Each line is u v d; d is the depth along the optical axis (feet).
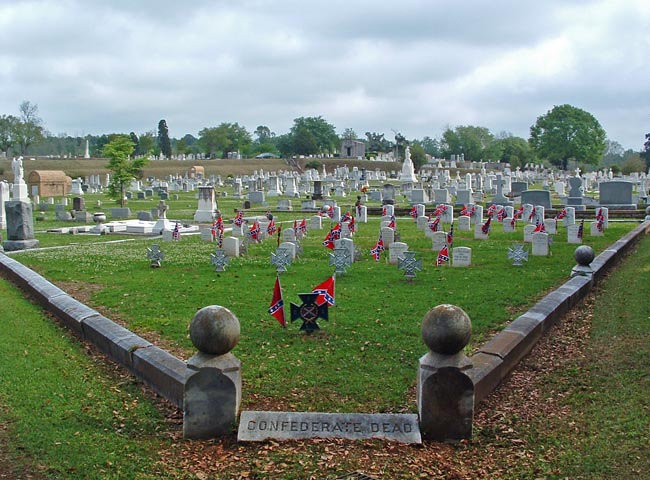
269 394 29.12
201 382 24.20
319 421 24.41
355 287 54.60
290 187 207.62
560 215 108.47
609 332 38.83
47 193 219.41
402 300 48.88
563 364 33.27
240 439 23.67
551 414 26.55
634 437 23.56
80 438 24.02
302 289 54.70
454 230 103.30
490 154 515.50
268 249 82.23
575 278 51.26
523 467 21.91
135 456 22.77
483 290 52.42
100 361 34.35
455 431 24.09
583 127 413.18
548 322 39.14
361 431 24.06
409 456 22.68
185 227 117.60
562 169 440.86
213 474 21.47
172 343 38.19
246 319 43.37
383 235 81.35
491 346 31.89
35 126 435.94
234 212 149.28
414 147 428.56
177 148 528.22
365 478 21.04
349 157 488.44
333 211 120.78
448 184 220.84
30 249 88.07
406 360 33.91
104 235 108.47
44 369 32.32
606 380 30.14
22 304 49.24
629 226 106.63
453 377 23.94
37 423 25.31
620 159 641.81
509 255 66.54
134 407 27.55
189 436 24.30
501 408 27.53
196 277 61.57
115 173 173.06
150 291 54.54
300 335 39.11
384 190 164.55
